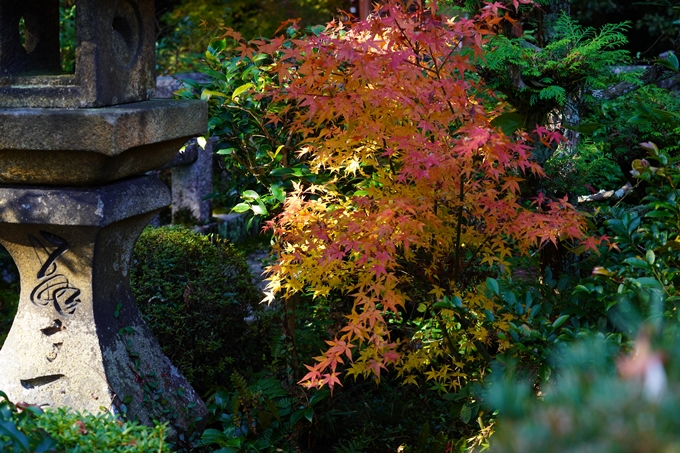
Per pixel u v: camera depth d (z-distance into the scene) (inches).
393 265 101.8
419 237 99.1
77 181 93.0
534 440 46.4
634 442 42.9
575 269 123.6
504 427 49.8
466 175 95.9
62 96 92.3
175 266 137.7
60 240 97.4
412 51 97.0
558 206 101.7
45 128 87.9
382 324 107.7
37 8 103.3
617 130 176.7
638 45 410.6
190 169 213.3
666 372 46.8
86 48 91.0
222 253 147.2
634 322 73.4
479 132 86.0
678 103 178.7
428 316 127.9
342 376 128.7
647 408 44.3
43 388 99.2
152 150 100.3
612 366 71.4
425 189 99.7
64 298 99.3
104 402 97.3
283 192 117.0
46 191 94.0
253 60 112.9
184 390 109.3
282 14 359.6
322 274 108.0
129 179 102.0
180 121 101.3
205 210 218.2
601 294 94.3
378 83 96.3
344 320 130.9
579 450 44.4
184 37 350.6
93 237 95.9
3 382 100.2
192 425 106.4
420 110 93.3
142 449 74.0
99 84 92.2
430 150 94.3
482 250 109.3
